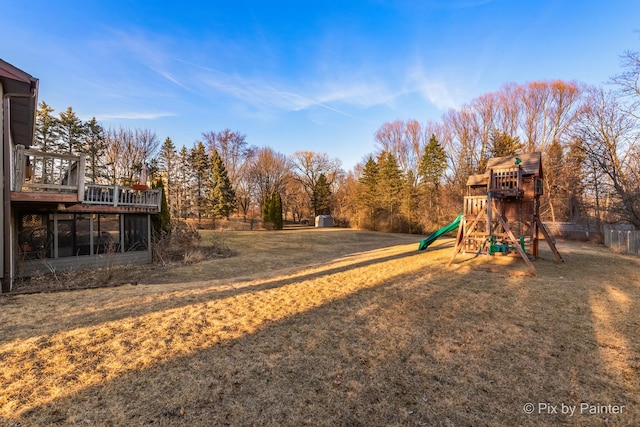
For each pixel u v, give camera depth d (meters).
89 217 11.05
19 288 7.51
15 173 7.36
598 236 17.97
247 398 2.61
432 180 31.88
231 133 45.91
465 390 2.77
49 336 3.79
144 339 3.74
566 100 25.50
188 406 2.48
